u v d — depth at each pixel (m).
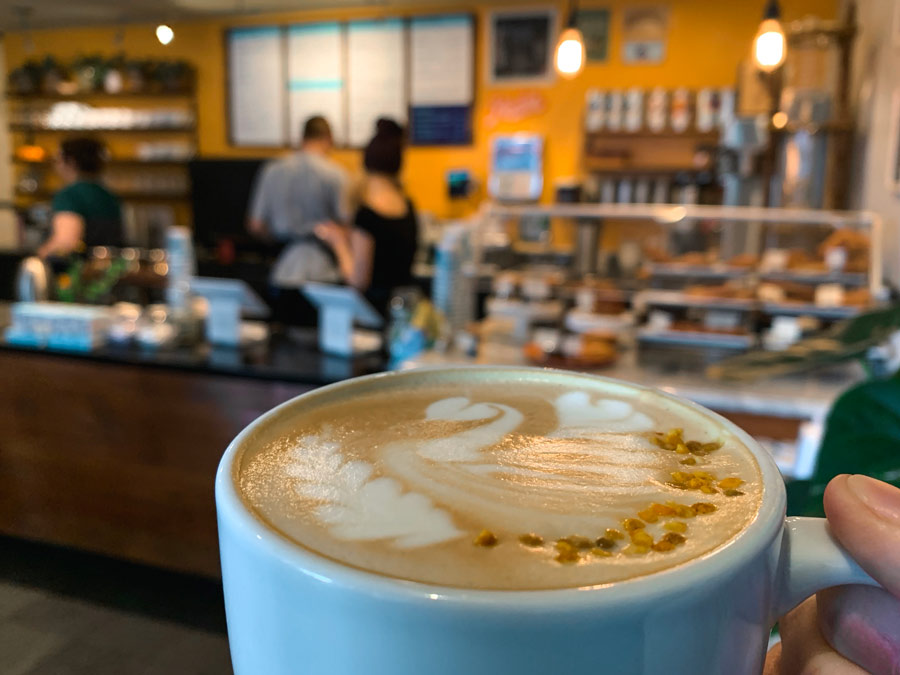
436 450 0.39
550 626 0.21
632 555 0.28
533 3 4.70
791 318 2.29
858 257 2.41
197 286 2.08
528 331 2.24
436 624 0.22
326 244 3.45
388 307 2.58
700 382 1.74
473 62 4.86
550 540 0.29
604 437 0.41
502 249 3.48
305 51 5.17
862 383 0.71
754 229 2.66
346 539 0.29
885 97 3.09
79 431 2.01
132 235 5.56
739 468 0.36
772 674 0.37
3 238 6.34
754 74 3.74
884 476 0.66
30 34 5.90
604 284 2.63
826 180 3.61
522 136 4.85
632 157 4.65
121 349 2.06
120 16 5.41
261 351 2.07
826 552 0.28
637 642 0.22
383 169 2.68
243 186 5.27
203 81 5.50
